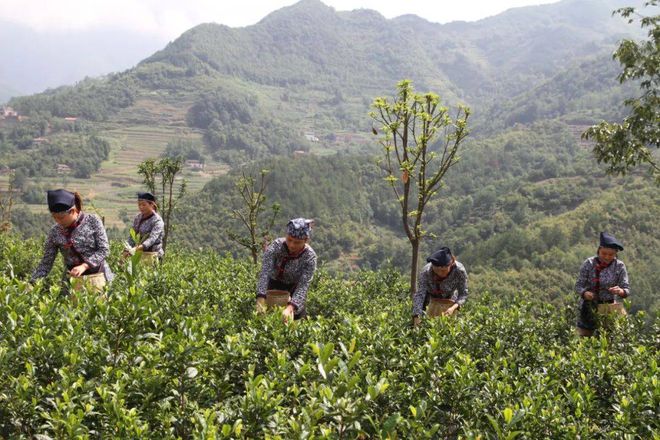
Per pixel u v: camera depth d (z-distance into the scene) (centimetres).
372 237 13850
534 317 785
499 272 9481
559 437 388
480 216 14450
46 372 349
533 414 386
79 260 595
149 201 826
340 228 13950
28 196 16088
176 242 1698
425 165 984
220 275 894
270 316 499
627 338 662
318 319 551
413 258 1011
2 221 1814
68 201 577
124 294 423
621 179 13725
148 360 363
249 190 1462
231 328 500
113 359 379
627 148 1169
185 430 335
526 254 10188
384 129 990
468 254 11150
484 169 18512
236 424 297
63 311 418
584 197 13450
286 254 600
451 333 555
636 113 1155
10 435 310
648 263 9338
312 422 286
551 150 19788
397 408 398
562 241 10300
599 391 491
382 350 479
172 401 360
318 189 15212
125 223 14912
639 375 459
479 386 442
